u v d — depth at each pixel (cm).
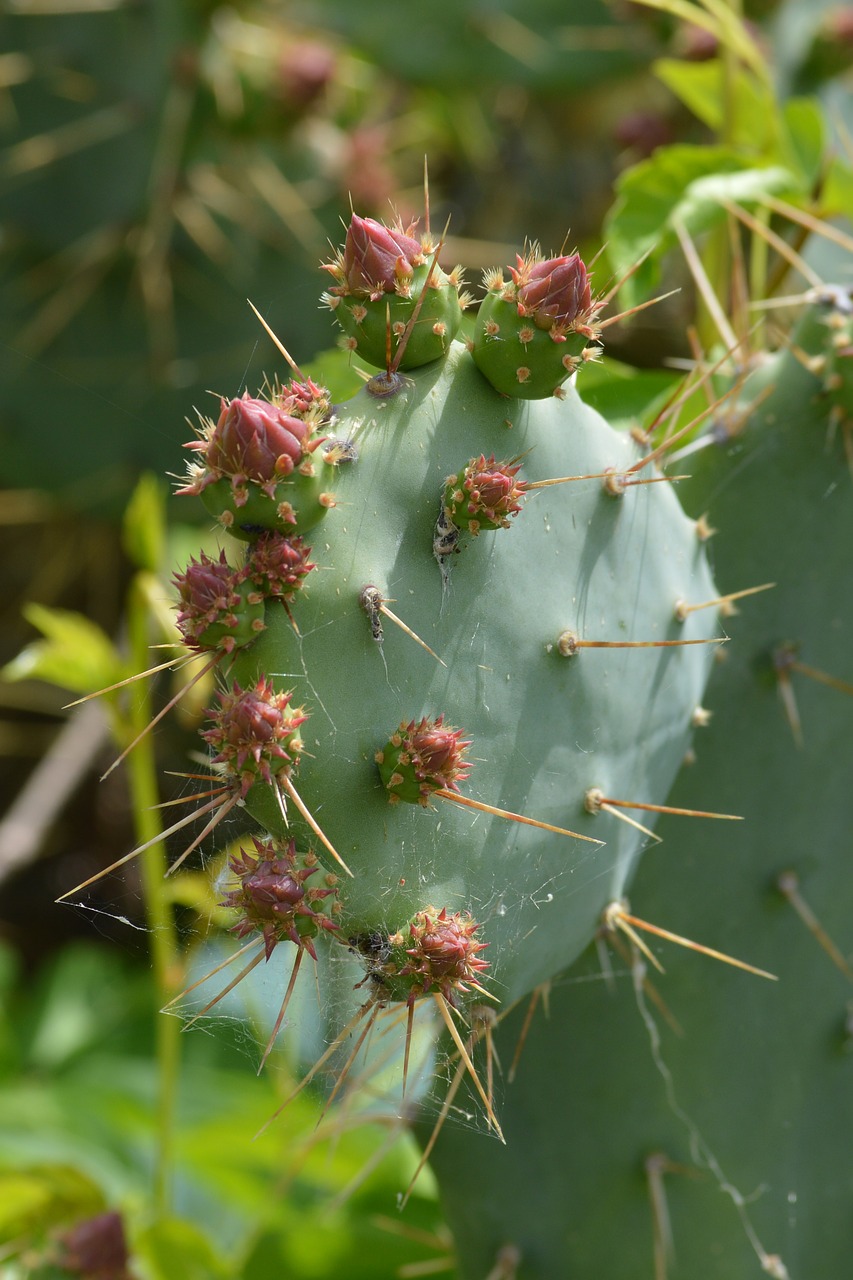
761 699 129
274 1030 110
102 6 204
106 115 206
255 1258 145
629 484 117
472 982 110
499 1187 128
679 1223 130
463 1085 124
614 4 208
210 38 207
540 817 115
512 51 235
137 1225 142
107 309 213
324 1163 146
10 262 211
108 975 231
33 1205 138
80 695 225
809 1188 132
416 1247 146
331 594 110
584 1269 129
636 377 138
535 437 115
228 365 213
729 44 145
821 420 127
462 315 115
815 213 142
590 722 116
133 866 140
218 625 109
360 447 112
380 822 110
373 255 112
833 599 129
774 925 130
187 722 142
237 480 108
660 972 129
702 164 137
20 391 213
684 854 129
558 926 117
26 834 212
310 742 109
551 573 115
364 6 232
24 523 248
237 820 115
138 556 142
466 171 283
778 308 148
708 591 123
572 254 114
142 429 215
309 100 207
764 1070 131
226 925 115
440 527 112
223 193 212
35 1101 189
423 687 112
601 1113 129
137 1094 192
